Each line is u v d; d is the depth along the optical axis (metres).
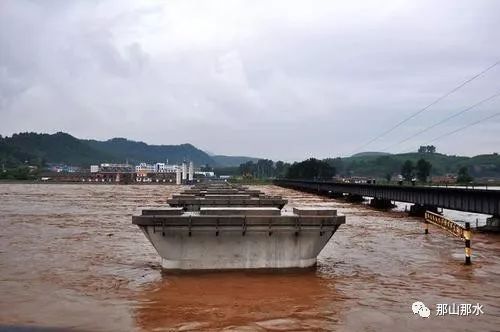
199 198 36.28
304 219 21.58
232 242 21.56
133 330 14.03
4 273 22.02
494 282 20.56
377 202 79.44
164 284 19.56
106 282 20.12
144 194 125.75
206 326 14.41
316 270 22.58
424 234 38.56
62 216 54.97
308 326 14.50
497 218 42.78
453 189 50.31
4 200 91.56
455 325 14.72
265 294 18.11
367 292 18.62
